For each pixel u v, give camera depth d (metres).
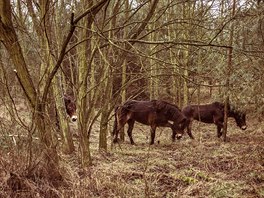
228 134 14.87
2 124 6.57
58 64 5.91
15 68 5.96
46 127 6.12
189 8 11.88
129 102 12.72
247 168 8.72
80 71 8.19
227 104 12.95
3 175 5.99
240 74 9.54
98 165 8.42
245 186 7.54
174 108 13.01
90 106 8.12
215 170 8.95
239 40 8.65
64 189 6.07
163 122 12.98
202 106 14.24
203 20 6.41
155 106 12.79
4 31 5.76
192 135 15.09
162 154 10.79
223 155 10.28
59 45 8.63
